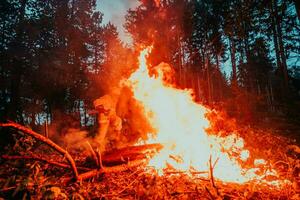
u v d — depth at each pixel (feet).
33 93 58.34
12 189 9.68
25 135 12.16
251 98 45.16
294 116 38.40
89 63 73.51
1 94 51.55
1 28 57.98
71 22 68.03
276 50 56.44
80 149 20.25
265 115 43.32
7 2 58.03
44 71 59.52
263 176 11.94
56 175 11.82
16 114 46.32
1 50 56.24
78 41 66.95
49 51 62.03
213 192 9.87
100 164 11.09
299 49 35.81
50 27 63.87
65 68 62.90
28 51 59.00
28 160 11.69
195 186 10.06
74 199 9.15
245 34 24.71
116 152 12.48
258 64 74.69
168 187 10.32
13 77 54.49
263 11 23.21
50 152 18.28
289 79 57.57
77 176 10.49
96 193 9.95
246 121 40.45
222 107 47.03
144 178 11.32
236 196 9.93
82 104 66.03
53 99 58.59
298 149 13.14
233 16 23.99
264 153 15.29
